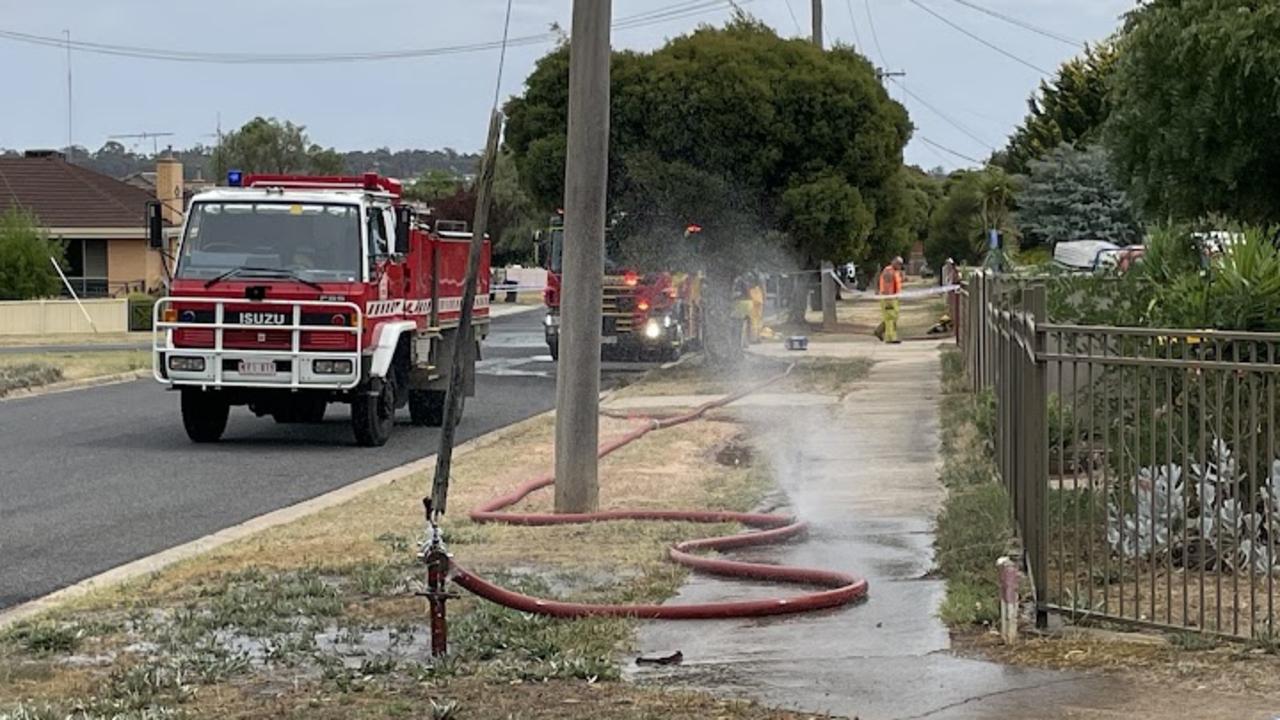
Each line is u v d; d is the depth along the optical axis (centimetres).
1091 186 5222
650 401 2523
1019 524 1110
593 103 1385
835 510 1402
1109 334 905
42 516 1495
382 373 2048
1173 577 1035
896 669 844
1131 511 1041
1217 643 859
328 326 2003
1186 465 913
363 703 795
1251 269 1173
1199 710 745
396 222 2116
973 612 951
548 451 1917
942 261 7238
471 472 1733
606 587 1080
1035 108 6412
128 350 4269
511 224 8312
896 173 3456
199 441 2125
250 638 945
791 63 3266
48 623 983
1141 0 2194
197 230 2047
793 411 2302
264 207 2041
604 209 1406
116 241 6419
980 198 6269
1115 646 867
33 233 5616
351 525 1366
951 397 2341
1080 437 1097
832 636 927
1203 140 2056
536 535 1303
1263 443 1034
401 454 1992
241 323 2006
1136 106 2172
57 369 3228
